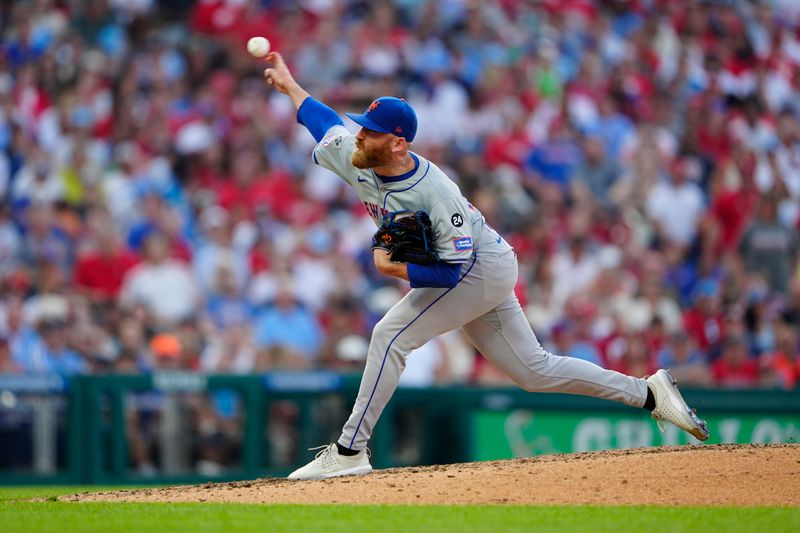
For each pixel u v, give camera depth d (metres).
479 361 41.66
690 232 52.28
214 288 43.72
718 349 45.62
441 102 53.47
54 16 54.34
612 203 51.47
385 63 54.50
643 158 53.69
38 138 49.91
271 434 34.03
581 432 33.81
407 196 18.44
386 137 18.09
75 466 32.56
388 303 43.56
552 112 54.59
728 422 34.41
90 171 49.00
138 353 39.78
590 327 43.53
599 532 14.73
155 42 54.34
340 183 49.06
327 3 56.31
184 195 48.38
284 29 55.22
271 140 50.56
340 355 40.38
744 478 18.56
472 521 15.70
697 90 59.06
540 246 48.16
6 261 44.31
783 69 62.53
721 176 53.91
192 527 15.27
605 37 58.81
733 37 61.59
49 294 40.50
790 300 49.94
